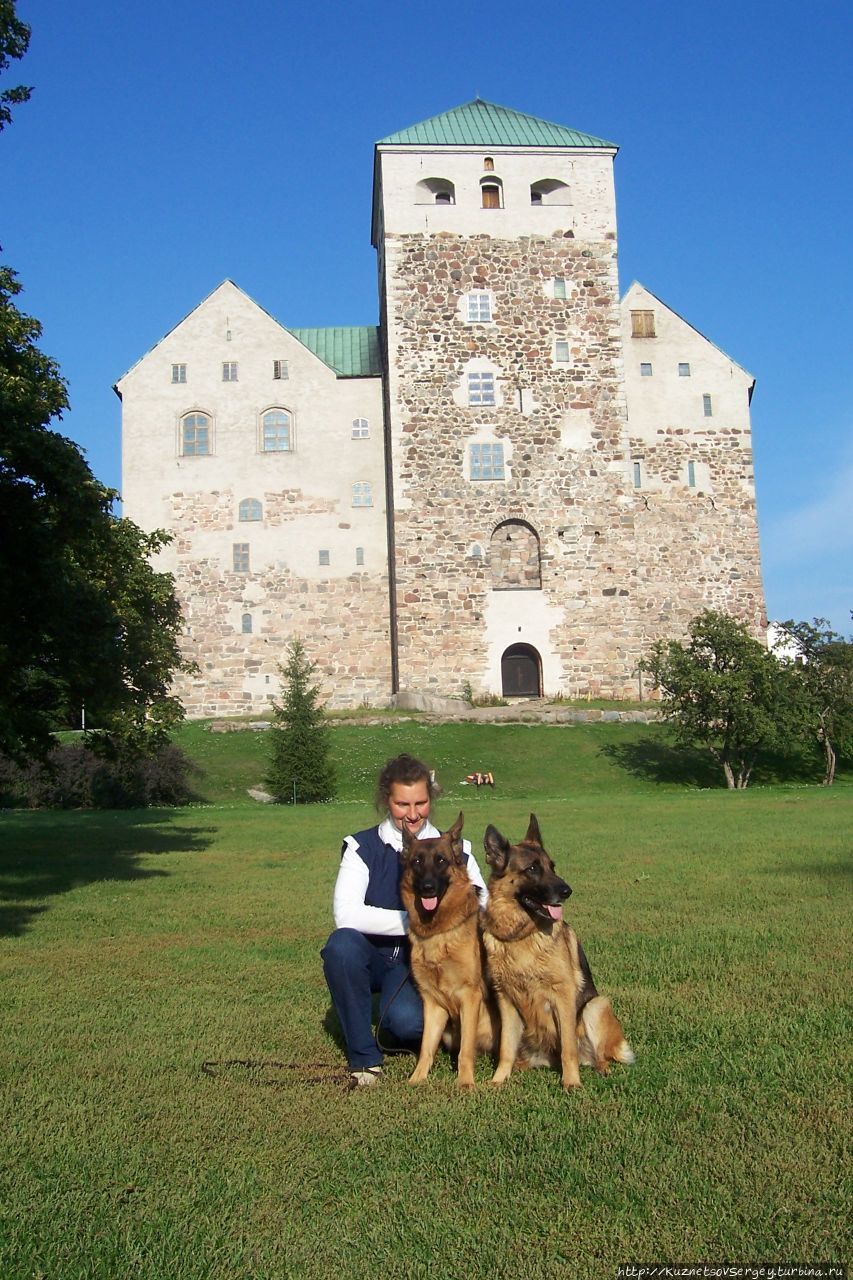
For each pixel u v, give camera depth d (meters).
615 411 49.78
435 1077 6.61
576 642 48.91
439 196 51.00
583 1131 5.51
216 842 22.52
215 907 13.63
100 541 20.69
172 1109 6.05
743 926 10.88
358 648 53.44
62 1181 5.12
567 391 49.69
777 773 44.34
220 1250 4.44
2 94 14.96
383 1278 4.18
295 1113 5.95
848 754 46.38
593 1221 4.56
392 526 51.69
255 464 54.16
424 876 6.41
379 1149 5.39
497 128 51.50
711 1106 5.82
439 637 48.50
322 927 12.05
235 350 54.78
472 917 6.58
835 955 9.43
